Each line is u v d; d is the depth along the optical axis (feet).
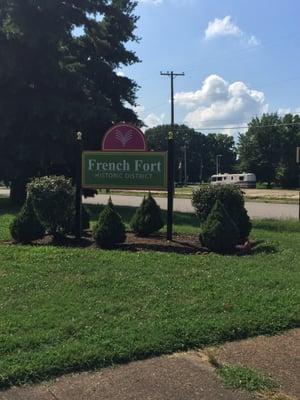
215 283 23.82
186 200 125.49
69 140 67.36
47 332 17.39
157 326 18.13
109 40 86.94
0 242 35.09
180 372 15.14
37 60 68.44
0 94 66.90
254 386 14.33
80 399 13.56
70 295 21.67
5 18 68.54
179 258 28.78
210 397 13.73
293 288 23.44
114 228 32.86
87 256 28.48
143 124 92.22
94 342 16.62
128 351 16.06
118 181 36.83
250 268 27.04
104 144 38.70
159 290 22.54
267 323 18.98
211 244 32.04
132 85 89.71
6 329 17.65
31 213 34.19
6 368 14.66
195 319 18.97
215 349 16.94
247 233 36.81
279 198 140.67
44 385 14.24
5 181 76.02
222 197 37.17
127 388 14.15
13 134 67.67
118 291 22.33
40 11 67.92
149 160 36.76
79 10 73.97
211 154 489.26
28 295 21.63
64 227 36.19
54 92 69.46
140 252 30.63
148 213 38.65
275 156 351.46
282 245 34.83
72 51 82.53
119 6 86.43
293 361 16.10
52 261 27.22
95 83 86.28
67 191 36.06
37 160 66.85
